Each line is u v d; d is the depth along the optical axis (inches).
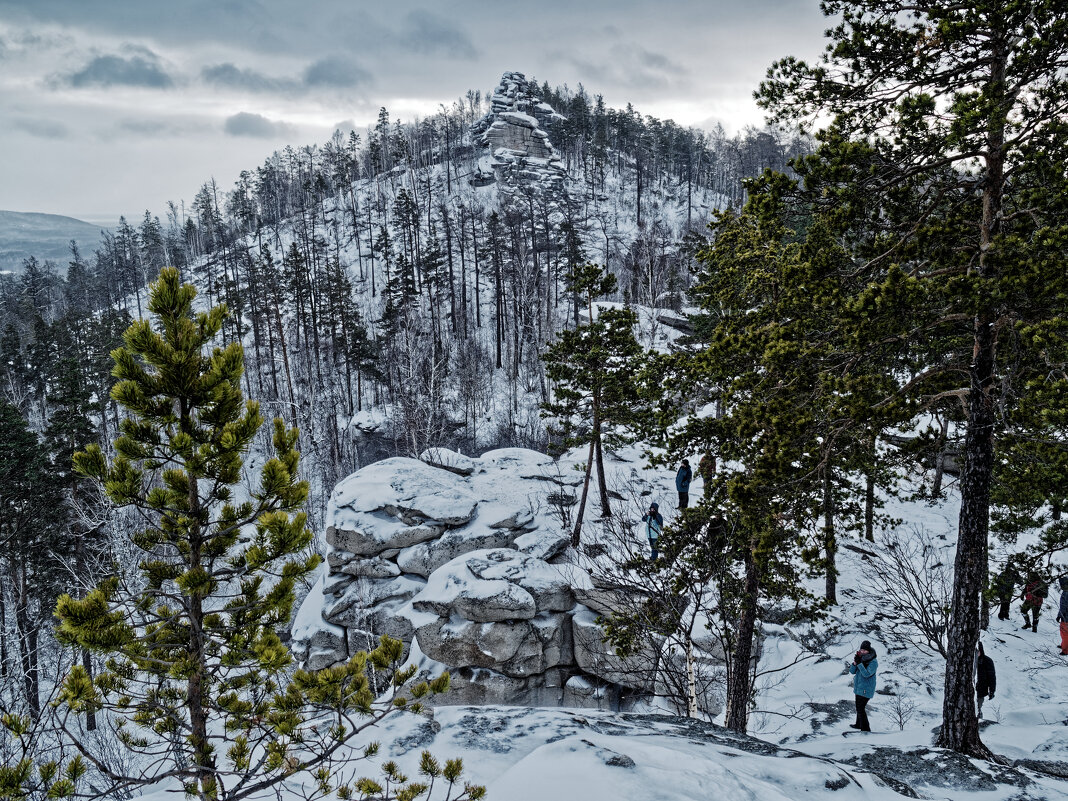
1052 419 295.9
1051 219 331.3
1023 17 305.6
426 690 258.1
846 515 496.7
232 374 272.2
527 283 2733.8
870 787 281.7
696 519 518.0
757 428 405.7
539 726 339.0
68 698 227.8
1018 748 401.7
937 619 657.6
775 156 5625.0
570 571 784.9
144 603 275.4
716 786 229.5
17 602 980.6
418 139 5733.3
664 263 2741.1
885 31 341.7
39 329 2412.6
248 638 267.0
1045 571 489.1
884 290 325.7
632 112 5447.8
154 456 271.4
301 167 5733.3
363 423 1935.3
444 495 953.5
